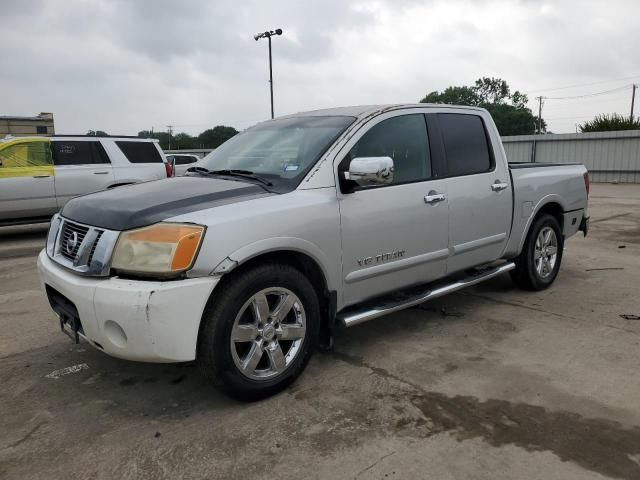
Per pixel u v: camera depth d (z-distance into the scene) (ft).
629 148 72.64
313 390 10.86
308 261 11.15
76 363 12.61
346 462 8.41
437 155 13.79
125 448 8.98
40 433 9.53
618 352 12.47
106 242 9.51
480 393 10.58
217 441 9.11
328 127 12.47
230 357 9.75
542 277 17.69
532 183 16.62
